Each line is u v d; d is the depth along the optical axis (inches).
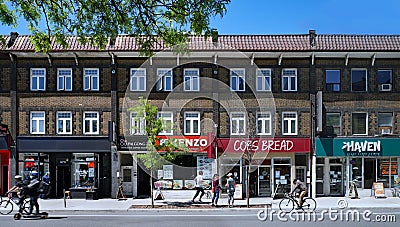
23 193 792.3
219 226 679.1
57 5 354.9
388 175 1226.0
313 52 1181.7
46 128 1198.9
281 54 1190.3
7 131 1191.6
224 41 1197.1
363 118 1222.3
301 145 1203.9
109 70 1208.8
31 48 1167.6
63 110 1202.6
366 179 1225.4
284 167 1221.7
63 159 1210.6
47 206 988.6
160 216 818.8
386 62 1219.2
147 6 348.5
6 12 334.3
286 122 1218.6
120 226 679.1
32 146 1190.3
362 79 1224.2
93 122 1206.3
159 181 1202.6
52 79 1204.5
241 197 1128.8
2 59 1196.5
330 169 1235.2
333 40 1213.1
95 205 1003.9
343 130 1211.9
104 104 1203.9
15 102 1193.4
